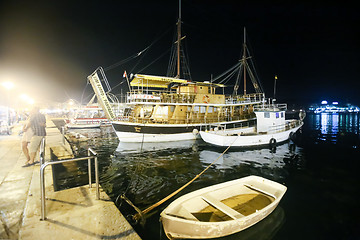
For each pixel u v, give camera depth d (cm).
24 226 396
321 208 741
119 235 388
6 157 914
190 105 2211
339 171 1190
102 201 516
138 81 2127
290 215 691
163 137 2045
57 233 380
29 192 548
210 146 1920
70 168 1247
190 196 649
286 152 1697
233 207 700
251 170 1210
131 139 2012
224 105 2400
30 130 791
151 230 596
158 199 807
